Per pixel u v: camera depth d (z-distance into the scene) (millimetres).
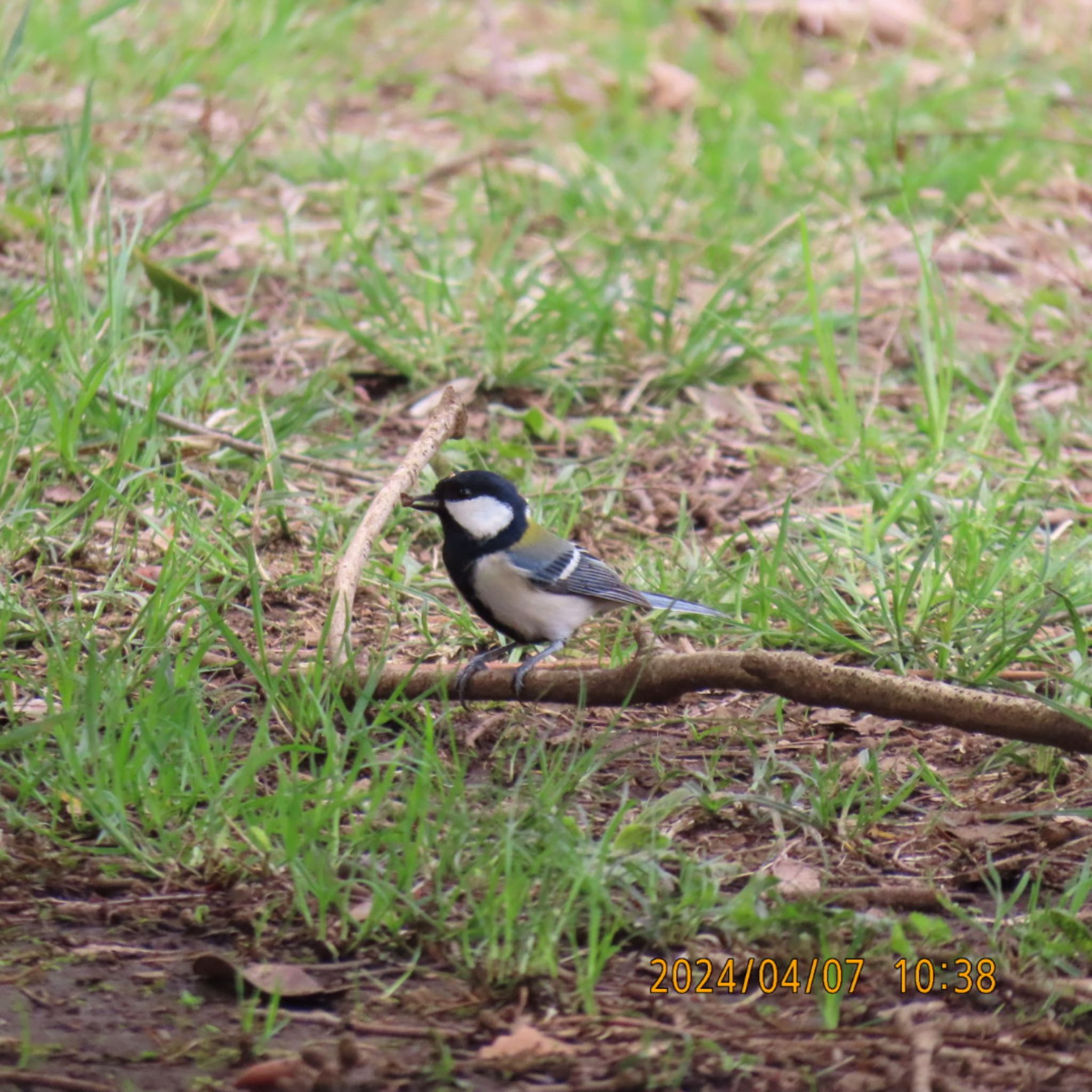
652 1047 5746
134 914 6594
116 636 9055
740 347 14578
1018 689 8484
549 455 12977
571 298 15398
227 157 18297
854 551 10320
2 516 10375
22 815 7191
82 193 15203
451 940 6371
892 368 14820
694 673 7879
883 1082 5562
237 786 7078
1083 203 18922
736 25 25234
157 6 23812
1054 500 11977
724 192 17641
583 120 20656
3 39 20078
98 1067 5547
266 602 10008
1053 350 15055
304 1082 5453
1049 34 25859
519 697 8469
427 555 11109
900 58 23422
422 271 15258
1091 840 7477
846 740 8742
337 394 13664
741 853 7379
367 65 23000
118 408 12055
